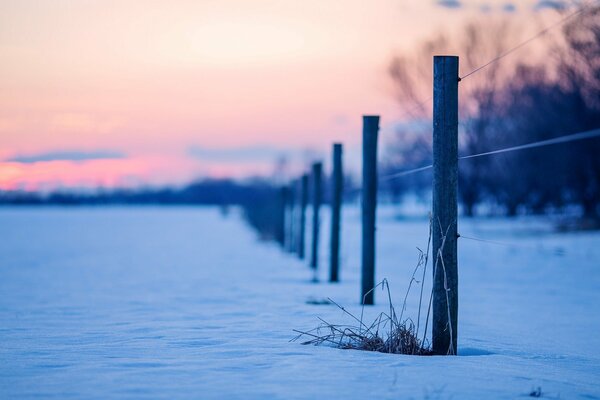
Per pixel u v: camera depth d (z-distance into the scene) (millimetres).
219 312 9633
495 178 42344
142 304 10852
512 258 21844
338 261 14555
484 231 32500
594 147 30453
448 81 6449
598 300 12445
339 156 14398
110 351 6480
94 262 21656
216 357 6148
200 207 182125
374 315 9203
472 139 42875
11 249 29062
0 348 6695
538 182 38406
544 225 35312
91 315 9492
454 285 6473
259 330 7832
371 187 10648
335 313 9367
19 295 12484
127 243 33500
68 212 126125
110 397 4703
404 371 5559
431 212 6555
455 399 4711
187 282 14883
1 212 126688
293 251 25391
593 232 28766
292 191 25125
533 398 4816
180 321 8719
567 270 18297
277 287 13445
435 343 6523
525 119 36062
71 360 6031
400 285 14320
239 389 4930
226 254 25250
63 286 14273
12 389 4930
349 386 5027
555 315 10414
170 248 29281
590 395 5035
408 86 44438
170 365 5789
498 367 5887
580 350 7402
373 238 10633
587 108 29938
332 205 14477
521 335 8266
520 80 38531
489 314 10375
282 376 5352
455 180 6461
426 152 46406
